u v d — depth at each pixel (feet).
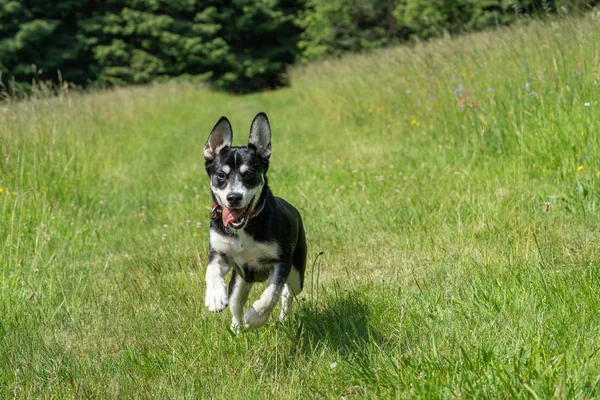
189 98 90.33
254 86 143.23
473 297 13.29
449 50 38.96
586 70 24.77
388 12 112.16
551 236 17.04
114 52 123.03
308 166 33.01
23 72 105.70
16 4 104.06
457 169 26.25
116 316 15.21
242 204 12.78
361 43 114.32
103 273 19.04
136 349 13.11
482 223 18.95
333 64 76.38
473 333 11.52
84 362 12.64
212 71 136.26
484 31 41.86
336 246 19.88
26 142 28.73
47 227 22.24
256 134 14.06
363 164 31.17
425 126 35.94
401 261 17.56
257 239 13.24
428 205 21.80
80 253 21.68
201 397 10.90
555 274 13.53
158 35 127.85
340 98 53.42
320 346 12.64
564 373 9.04
